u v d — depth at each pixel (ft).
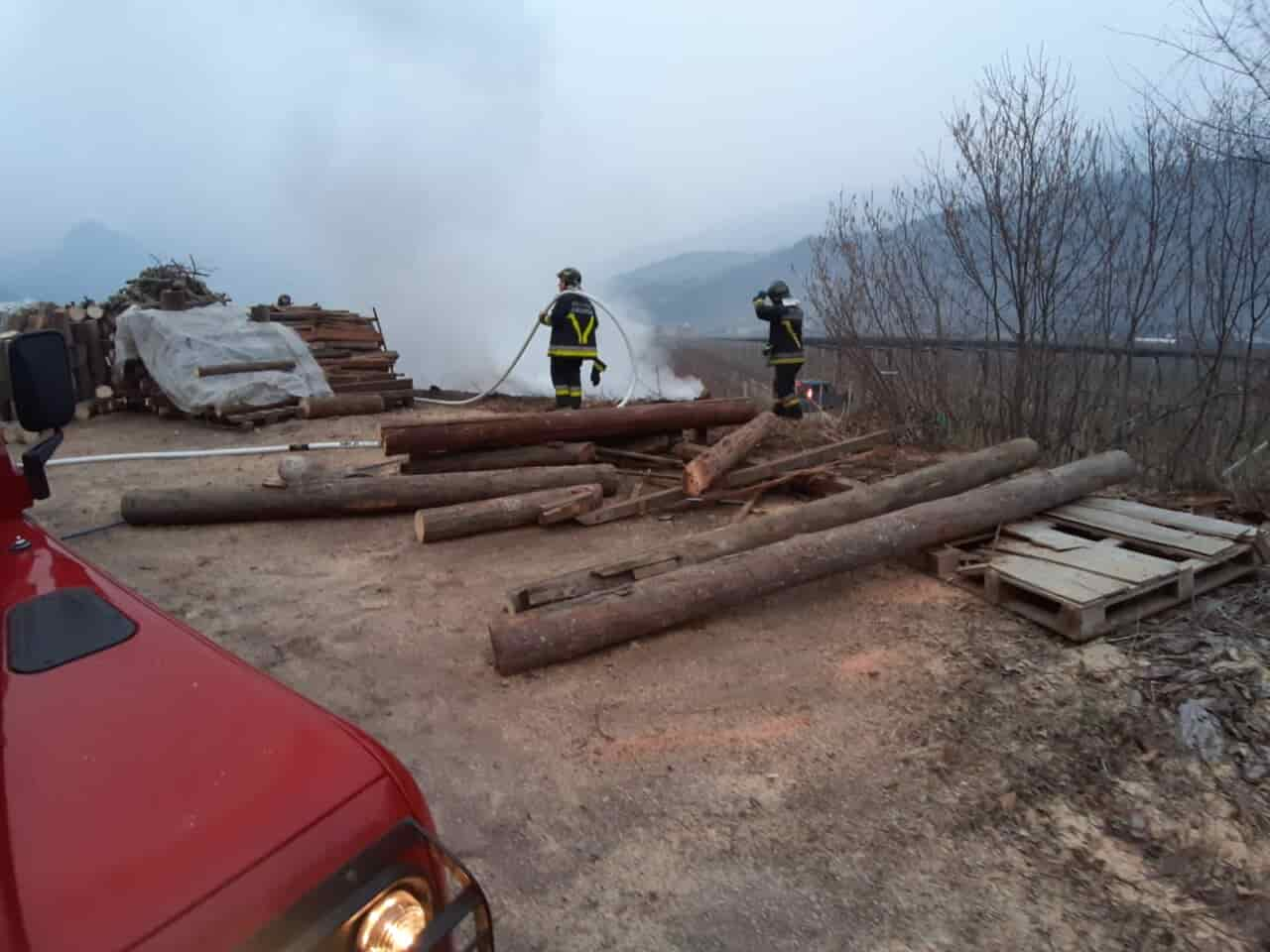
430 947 3.66
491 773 9.40
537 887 7.66
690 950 6.91
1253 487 17.58
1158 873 7.55
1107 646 11.51
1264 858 7.59
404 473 20.72
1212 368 19.76
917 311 26.53
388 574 15.84
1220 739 9.17
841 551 13.19
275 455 27.40
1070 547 13.85
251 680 4.76
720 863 7.93
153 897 3.18
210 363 33.81
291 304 43.60
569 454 22.07
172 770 3.86
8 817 3.47
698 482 18.93
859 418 29.84
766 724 10.25
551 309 29.53
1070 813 8.38
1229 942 6.77
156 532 18.65
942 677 11.10
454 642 12.78
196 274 47.73
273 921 3.35
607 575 13.07
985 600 13.43
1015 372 24.13
